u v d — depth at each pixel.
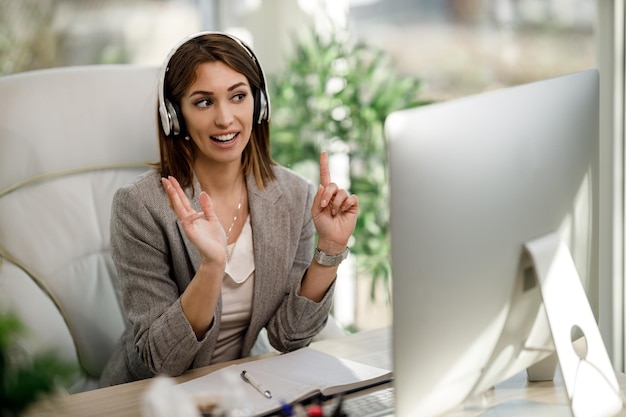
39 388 0.91
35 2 2.96
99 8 3.08
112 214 1.61
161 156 1.61
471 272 1.07
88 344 1.86
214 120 1.53
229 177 1.63
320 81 2.96
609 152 2.00
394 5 2.93
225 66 1.53
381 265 2.81
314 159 3.02
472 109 1.04
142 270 1.56
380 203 2.86
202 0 3.33
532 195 1.14
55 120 1.89
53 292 1.84
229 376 1.08
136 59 3.18
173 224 1.57
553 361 1.35
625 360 2.05
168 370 1.46
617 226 2.01
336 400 1.29
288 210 1.68
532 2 2.51
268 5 3.35
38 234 1.85
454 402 1.13
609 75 1.99
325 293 1.59
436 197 1.00
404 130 0.95
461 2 2.72
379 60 2.89
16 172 1.85
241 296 1.65
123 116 1.95
